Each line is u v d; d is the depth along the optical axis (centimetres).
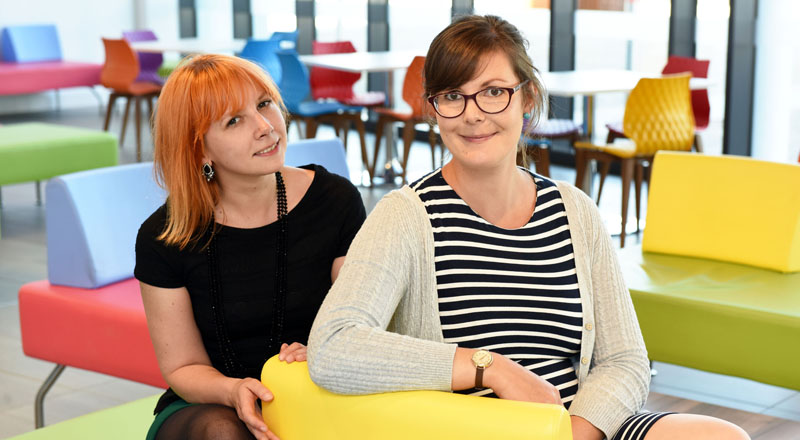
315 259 198
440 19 884
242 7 1101
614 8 738
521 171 184
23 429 334
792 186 334
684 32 689
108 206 320
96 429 235
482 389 167
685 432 160
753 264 341
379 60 709
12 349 410
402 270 167
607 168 595
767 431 297
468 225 171
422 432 150
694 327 304
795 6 624
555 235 176
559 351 174
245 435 171
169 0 1184
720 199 348
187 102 181
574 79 600
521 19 812
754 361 296
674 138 548
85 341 305
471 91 166
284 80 721
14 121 1030
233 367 195
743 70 651
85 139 609
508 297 170
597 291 180
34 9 1105
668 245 358
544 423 141
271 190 196
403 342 156
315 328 160
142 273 191
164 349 193
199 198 188
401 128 951
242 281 193
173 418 179
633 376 174
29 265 534
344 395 158
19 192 732
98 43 1166
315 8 1019
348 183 207
